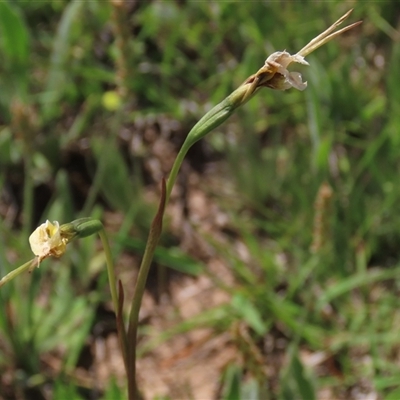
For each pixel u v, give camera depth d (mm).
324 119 617
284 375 452
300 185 568
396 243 565
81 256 535
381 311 522
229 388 436
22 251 510
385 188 568
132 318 336
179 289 573
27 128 488
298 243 562
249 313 481
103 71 646
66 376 511
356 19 700
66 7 705
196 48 695
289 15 687
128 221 526
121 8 516
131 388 345
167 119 659
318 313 524
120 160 558
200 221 608
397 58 603
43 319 522
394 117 596
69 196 534
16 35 563
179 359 531
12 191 621
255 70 625
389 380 454
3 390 504
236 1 684
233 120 643
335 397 500
